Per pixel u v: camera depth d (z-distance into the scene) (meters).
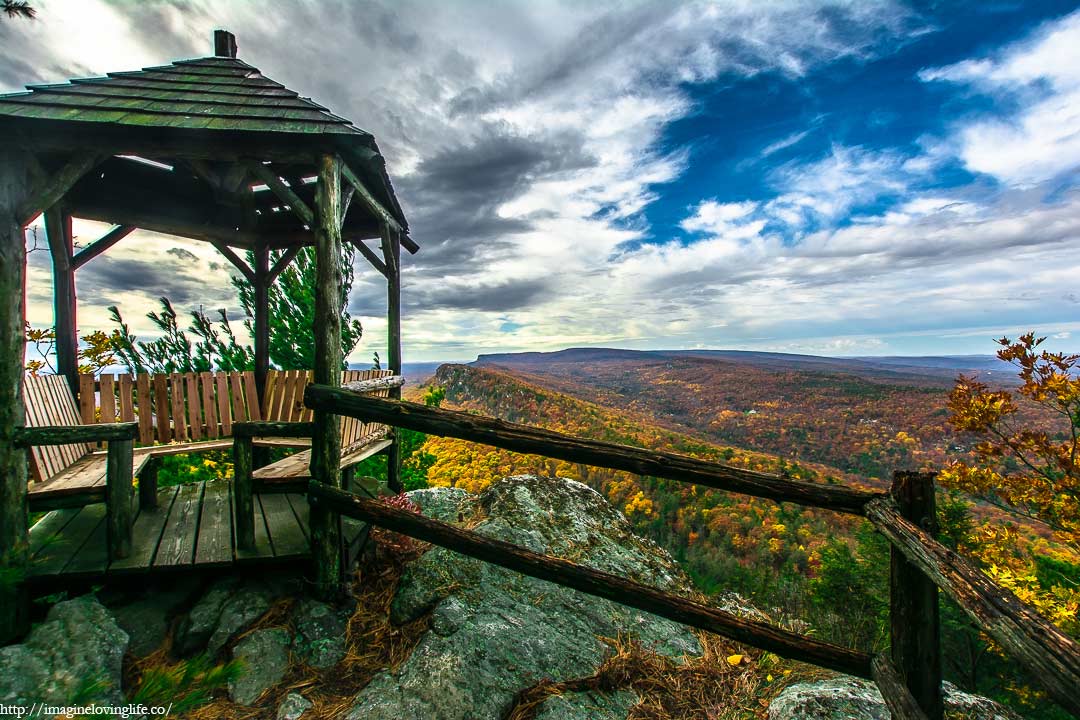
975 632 9.65
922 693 1.73
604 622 3.29
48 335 4.99
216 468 6.16
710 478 2.12
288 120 3.11
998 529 7.20
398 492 5.02
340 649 2.72
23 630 2.54
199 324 6.03
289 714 2.24
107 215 4.29
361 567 3.44
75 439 2.64
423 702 2.30
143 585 2.92
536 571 2.40
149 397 3.94
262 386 5.60
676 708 2.61
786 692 2.61
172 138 3.00
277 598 2.93
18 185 2.75
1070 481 5.52
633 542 4.69
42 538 3.01
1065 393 5.40
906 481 1.84
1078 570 7.22
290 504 3.88
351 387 3.56
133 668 2.42
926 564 1.47
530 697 2.49
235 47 4.59
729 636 2.11
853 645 4.94
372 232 5.15
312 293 6.55
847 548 13.26
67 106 2.94
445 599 3.13
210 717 2.21
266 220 5.52
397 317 5.13
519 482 5.15
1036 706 8.87
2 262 2.63
